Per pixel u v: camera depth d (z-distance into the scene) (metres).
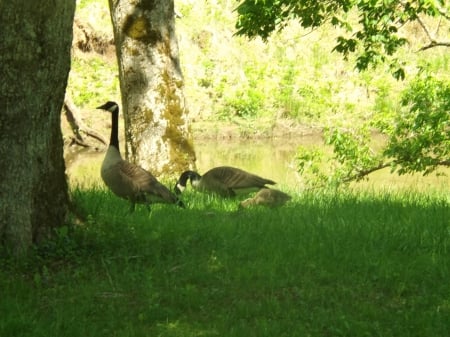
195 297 8.77
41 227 10.30
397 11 18.39
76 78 39.69
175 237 11.09
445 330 7.95
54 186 10.49
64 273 9.66
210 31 43.66
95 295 8.95
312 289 9.13
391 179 26.53
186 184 17.86
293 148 35.34
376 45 19.77
